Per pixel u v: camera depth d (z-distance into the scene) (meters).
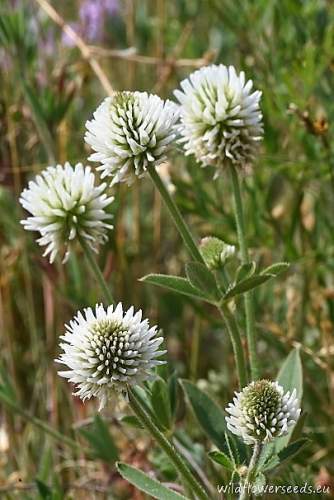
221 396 0.42
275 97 0.42
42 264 0.43
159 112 0.31
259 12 0.45
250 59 0.44
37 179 0.32
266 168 0.43
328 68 0.44
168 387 0.33
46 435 0.42
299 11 0.44
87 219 0.32
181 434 0.38
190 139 0.32
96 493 0.40
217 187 0.43
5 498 0.40
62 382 0.43
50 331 0.44
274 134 0.42
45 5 0.46
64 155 0.45
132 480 0.31
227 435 0.31
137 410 0.30
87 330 0.29
